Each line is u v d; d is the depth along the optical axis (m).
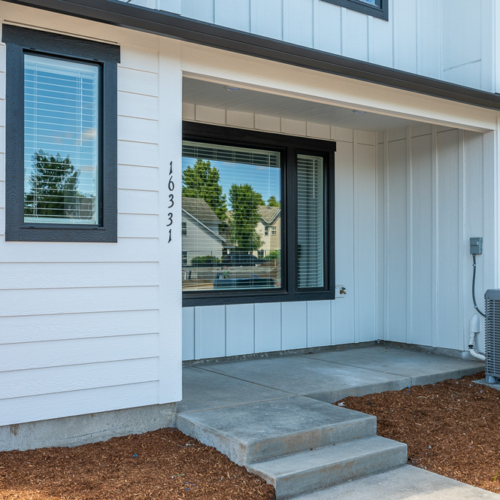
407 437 4.17
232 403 4.32
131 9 3.60
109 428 3.78
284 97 5.62
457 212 6.67
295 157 6.78
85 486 3.04
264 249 6.60
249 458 3.34
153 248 3.92
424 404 4.93
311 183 7.03
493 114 6.32
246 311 6.33
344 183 7.23
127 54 3.84
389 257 7.44
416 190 7.11
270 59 4.39
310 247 7.01
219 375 5.41
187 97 5.61
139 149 3.88
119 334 3.77
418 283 7.07
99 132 3.76
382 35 6.39
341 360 6.34
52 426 3.58
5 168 3.39
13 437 3.46
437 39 6.75
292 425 3.71
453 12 6.56
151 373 3.90
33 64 3.59
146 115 3.91
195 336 5.96
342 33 6.04
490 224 6.34
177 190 4.03
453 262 6.70
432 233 6.92
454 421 4.55
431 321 6.91
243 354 6.30
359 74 4.89
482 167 6.43
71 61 3.67
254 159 6.52
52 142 3.65
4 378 3.40
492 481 3.48
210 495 3.02
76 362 3.62
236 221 6.38
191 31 3.88
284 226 6.71
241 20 5.34
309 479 3.27
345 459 3.44
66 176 3.70
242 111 6.23
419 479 3.48
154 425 3.95
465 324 6.54
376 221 7.52
